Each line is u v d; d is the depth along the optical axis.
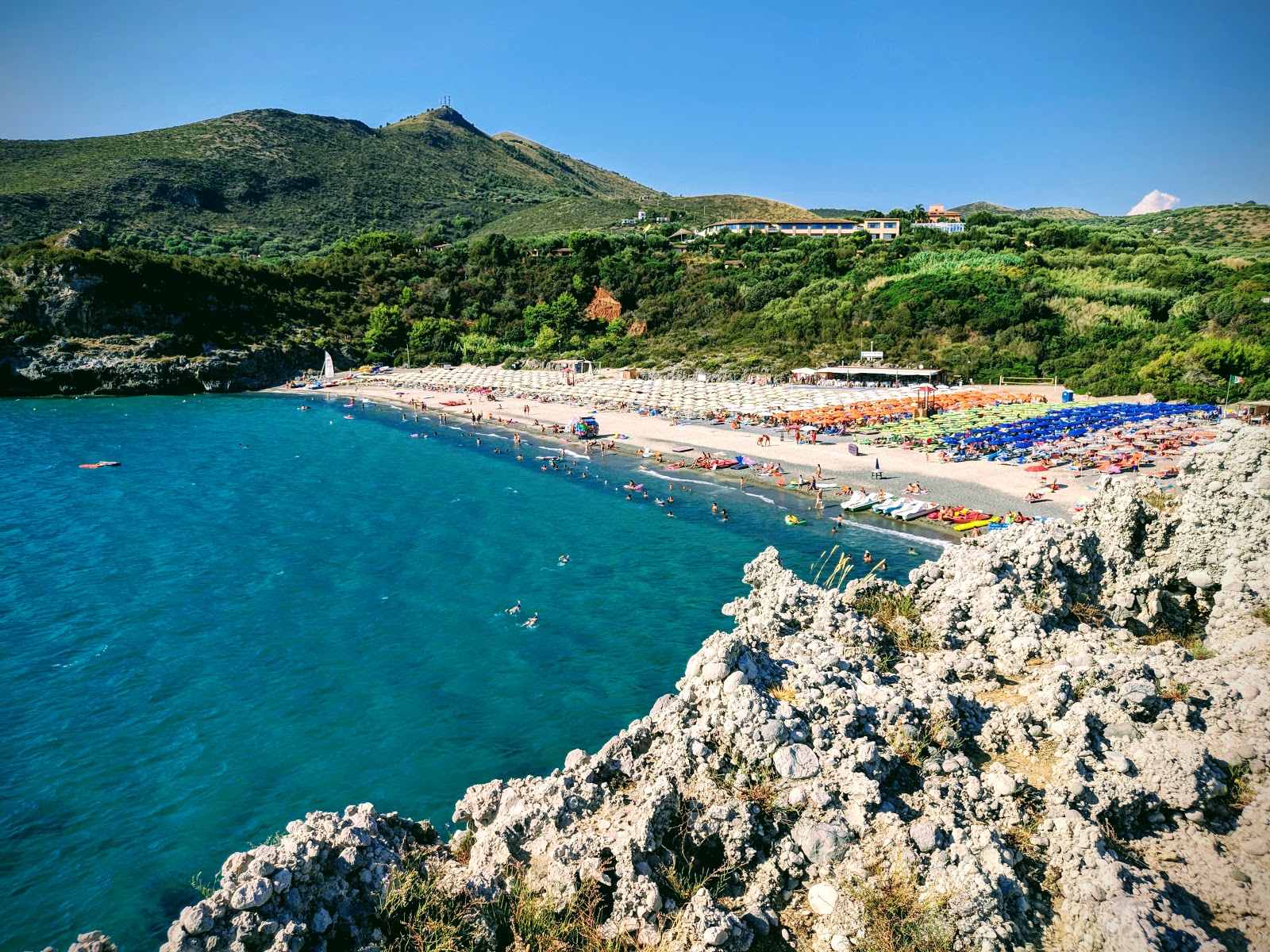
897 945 10.41
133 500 59.88
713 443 78.00
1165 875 11.17
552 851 12.15
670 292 160.88
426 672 32.22
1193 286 120.62
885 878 11.38
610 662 32.84
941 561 21.27
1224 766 12.68
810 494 59.31
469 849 13.89
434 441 86.00
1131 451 63.62
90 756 26.80
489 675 31.89
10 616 38.19
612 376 127.44
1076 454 64.19
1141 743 13.36
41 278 121.44
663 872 11.95
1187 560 18.92
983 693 16.36
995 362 109.44
